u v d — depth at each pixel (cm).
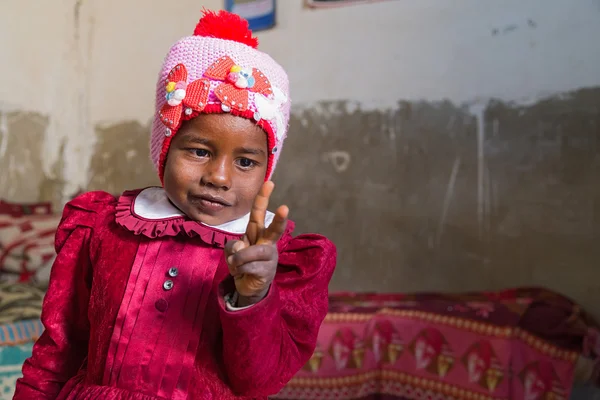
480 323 190
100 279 83
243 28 89
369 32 255
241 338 66
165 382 74
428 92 243
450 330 194
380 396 200
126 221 83
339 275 257
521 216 225
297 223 266
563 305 194
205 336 77
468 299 214
